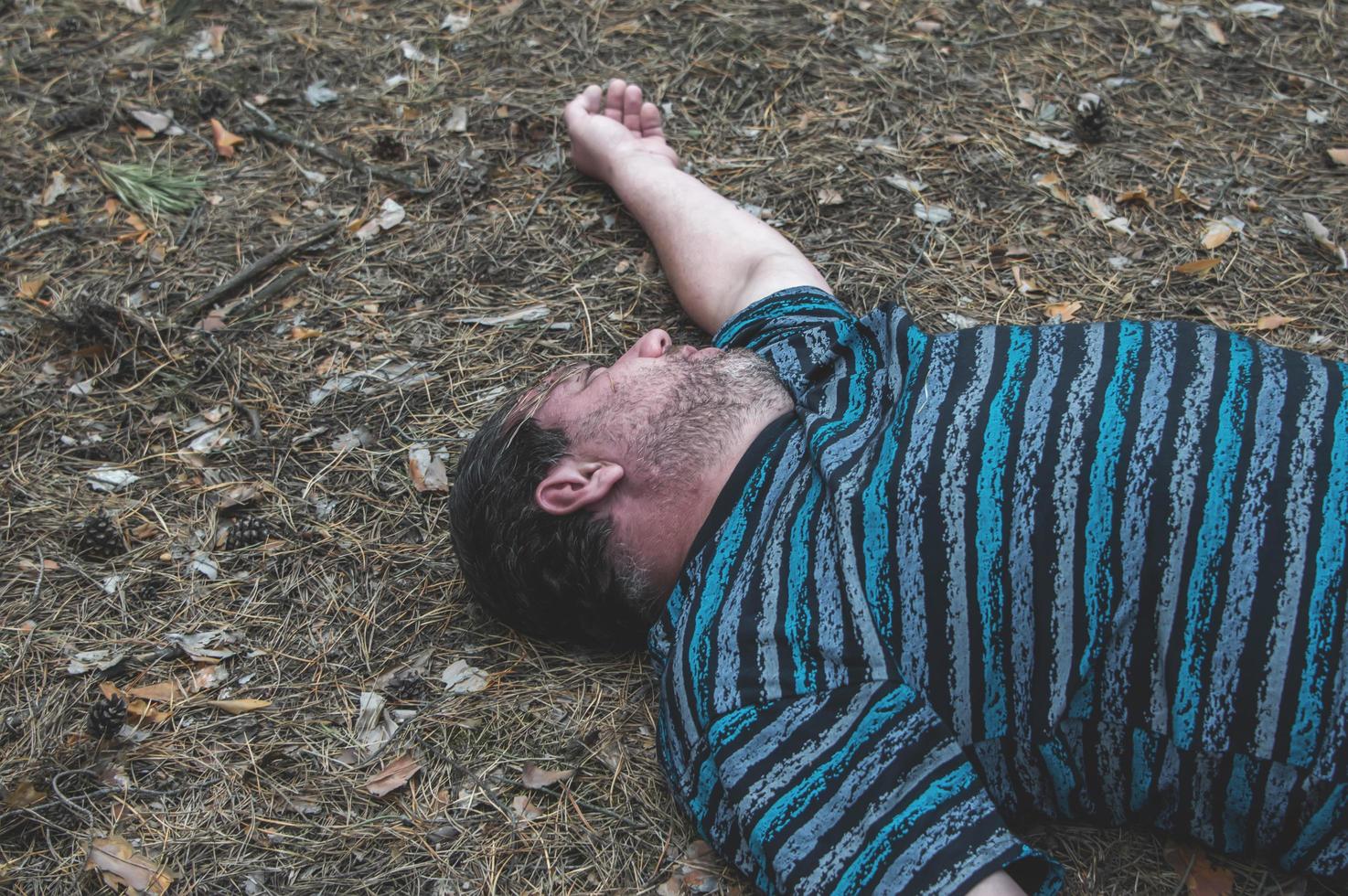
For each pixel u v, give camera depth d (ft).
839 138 9.99
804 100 10.40
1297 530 5.18
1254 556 5.17
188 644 6.93
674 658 5.84
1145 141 9.83
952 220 9.23
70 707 6.62
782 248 8.30
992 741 5.59
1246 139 9.81
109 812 6.20
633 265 9.07
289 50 11.26
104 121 10.53
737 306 7.96
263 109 10.63
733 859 5.76
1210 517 5.24
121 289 9.08
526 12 11.53
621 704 6.64
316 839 6.09
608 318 8.70
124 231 9.57
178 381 8.44
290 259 9.32
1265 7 11.08
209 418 8.23
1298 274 8.63
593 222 9.43
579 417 6.44
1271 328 8.22
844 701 5.41
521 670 6.83
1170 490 5.30
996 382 5.77
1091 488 5.37
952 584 5.42
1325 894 5.68
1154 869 5.83
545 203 9.64
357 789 6.28
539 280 9.04
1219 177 9.45
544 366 8.40
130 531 7.55
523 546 6.47
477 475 6.60
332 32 11.48
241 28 11.55
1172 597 5.24
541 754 6.41
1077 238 9.02
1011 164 9.66
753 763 5.41
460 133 10.30
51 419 8.25
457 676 6.80
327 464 7.91
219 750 6.46
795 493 5.96
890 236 9.13
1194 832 5.70
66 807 6.20
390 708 6.65
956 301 8.59
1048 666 5.40
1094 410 5.54
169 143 10.37
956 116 10.14
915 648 5.48
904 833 5.19
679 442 6.30
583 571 6.43
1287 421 5.41
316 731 6.53
